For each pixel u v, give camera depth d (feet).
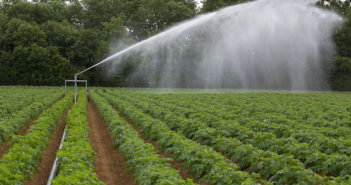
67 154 30.45
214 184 29.14
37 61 230.27
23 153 31.53
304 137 41.39
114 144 45.57
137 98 116.88
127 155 36.40
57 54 235.81
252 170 32.30
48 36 247.50
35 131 42.91
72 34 249.75
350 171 28.19
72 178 23.25
